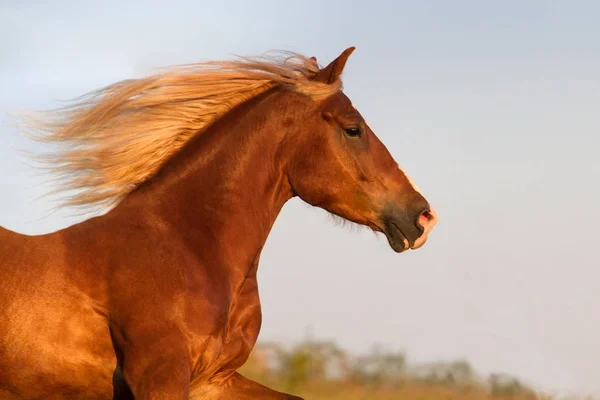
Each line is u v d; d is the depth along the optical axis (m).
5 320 8.48
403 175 9.53
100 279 8.59
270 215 9.41
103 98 9.49
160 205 9.02
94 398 8.77
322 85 9.34
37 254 8.69
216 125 9.39
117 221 8.87
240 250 9.12
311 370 17.20
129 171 9.38
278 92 9.45
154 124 9.38
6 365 8.52
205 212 9.02
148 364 8.34
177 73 9.49
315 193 9.35
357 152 9.34
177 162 9.26
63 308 8.54
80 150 9.41
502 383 16.67
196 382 8.95
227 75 9.51
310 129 9.32
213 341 8.65
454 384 17.00
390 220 9.38
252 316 9.29
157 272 8.53
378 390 16.66
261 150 9.28
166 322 8.41
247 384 9.59
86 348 8.58
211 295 8.67
